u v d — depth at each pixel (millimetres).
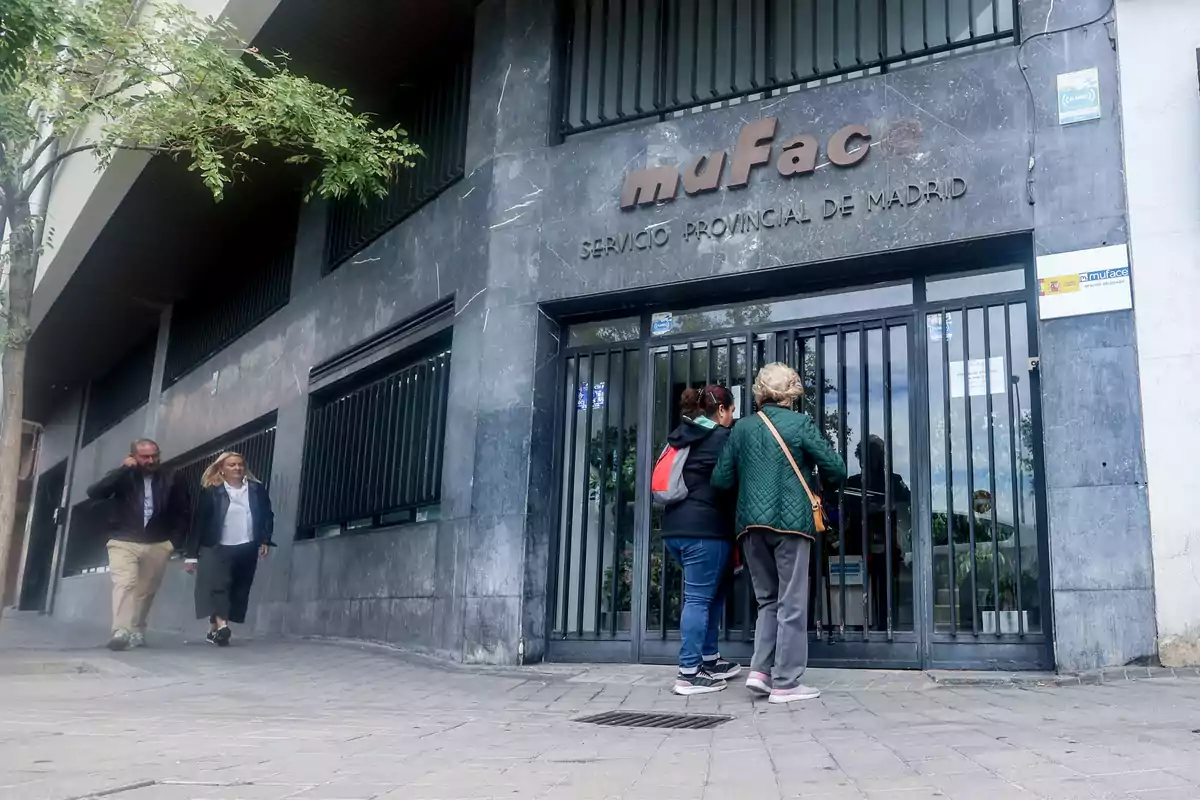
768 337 7652
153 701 6023
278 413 12992
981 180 6887
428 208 10047
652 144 8250
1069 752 3691
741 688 6180
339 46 10367
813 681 6320
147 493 9711
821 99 7594
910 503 6867
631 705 5680
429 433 9500
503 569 8070
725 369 7793
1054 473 6277
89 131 12375
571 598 8086
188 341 17766
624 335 8391
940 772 3490
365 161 9039
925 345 7082
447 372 9508
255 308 14883
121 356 21844
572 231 8445
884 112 7324
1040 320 6496
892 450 7020
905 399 7062
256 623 12219
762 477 5680
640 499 7926
